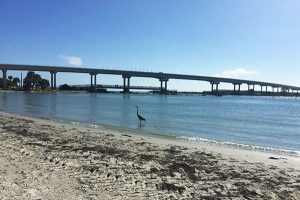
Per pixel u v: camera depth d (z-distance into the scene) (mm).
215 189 10547
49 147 16766
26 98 106750
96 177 11203
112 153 15781
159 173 12211
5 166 11984
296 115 60938
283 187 11125
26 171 11406
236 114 60531
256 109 81312
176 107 78438
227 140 25969
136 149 17562
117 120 39719
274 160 16312
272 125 41094
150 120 41375
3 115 38781
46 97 121062
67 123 32812
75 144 18312
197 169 13305
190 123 39438
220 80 190250
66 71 168750
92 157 14500
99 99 117312
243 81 194000
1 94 145250
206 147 20297
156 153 16641
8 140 18688
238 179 11938
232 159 15961
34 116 41500
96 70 172875
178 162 14484
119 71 175250
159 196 9555
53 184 10094
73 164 12859
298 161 16312
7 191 9141
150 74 179375
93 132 24719
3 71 168750
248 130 34562
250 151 19688
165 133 28016
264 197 9969
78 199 8906
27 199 8602
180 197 9578
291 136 30375
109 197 9242
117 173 11852
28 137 20344
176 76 184500
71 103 82438
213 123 40938
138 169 12672
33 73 197250
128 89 192375
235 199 9672
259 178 12258
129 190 9984
